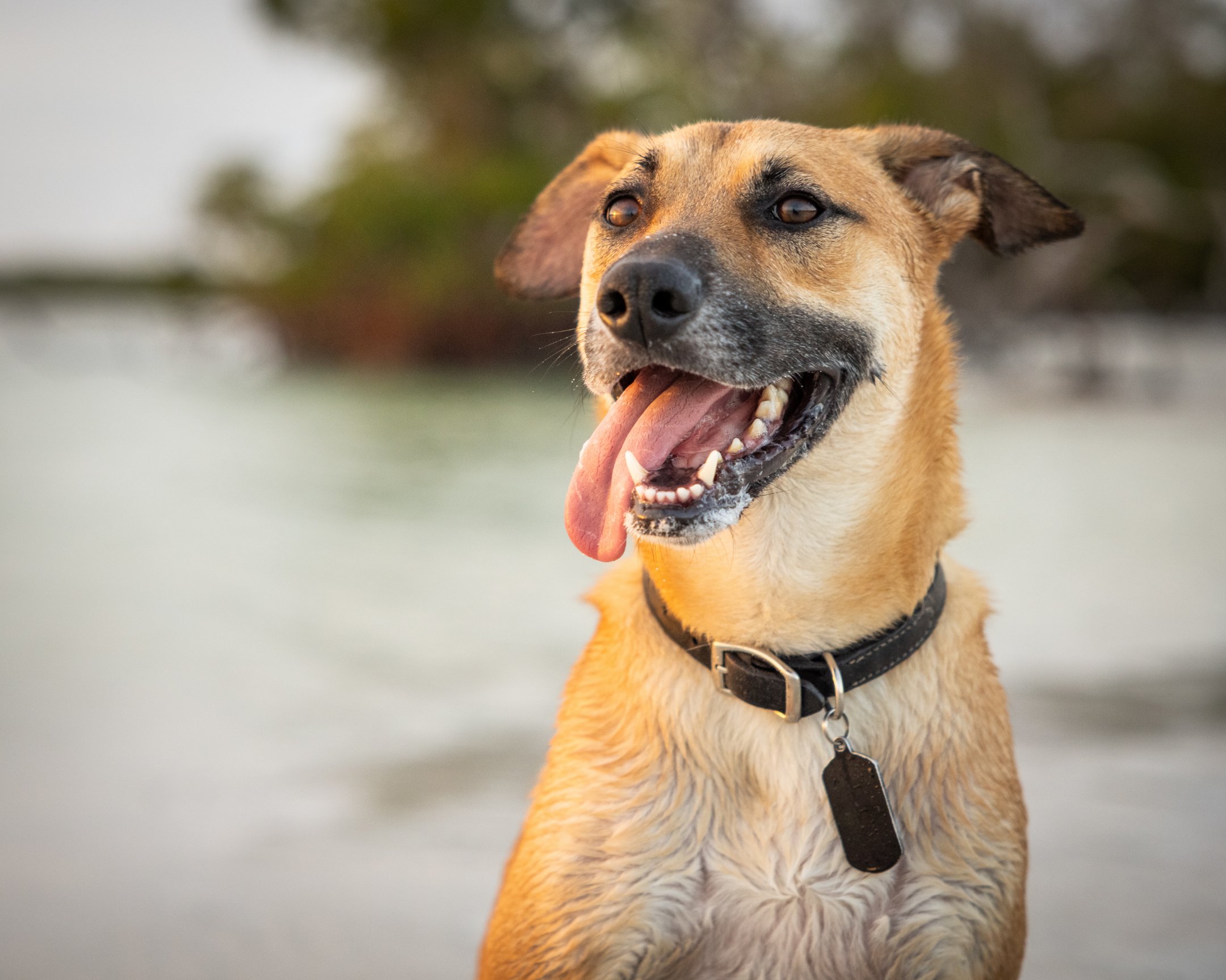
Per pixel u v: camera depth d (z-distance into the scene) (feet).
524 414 18.33
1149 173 28.04
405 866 3.76
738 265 3.06
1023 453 12.67
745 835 3.00
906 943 2.97
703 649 3.04
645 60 32.27
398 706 4.68
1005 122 27.30
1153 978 3.29
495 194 29.09
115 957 3.41
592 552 2.99
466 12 32.32
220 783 4.14
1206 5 32.83
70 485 10.96
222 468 12.00
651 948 2.98
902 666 3.05
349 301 29.78
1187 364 23.09
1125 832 3.80
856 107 28.07
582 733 3.07
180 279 37.19
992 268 21.29
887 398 3.14
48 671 5.15
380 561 7.52
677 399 3.07
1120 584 6.50
